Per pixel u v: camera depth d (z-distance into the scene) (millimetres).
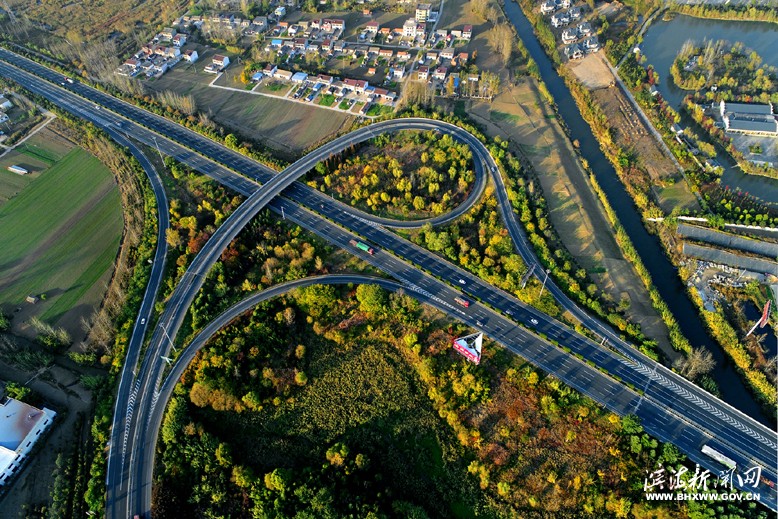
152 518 197750
